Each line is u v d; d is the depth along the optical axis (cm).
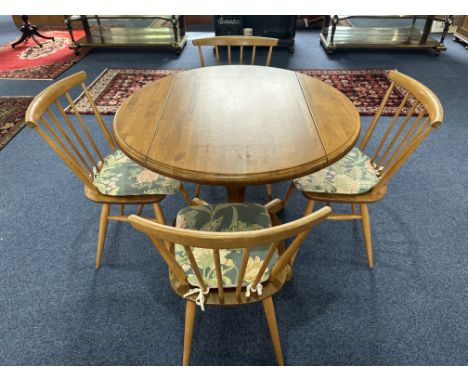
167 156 103
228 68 161
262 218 119
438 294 142
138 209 183
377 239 166
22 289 145
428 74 329
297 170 99
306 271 152
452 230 170
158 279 150
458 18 421
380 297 142
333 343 127
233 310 138
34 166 212
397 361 122
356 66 351
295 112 125
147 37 402
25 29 389
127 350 126
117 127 118
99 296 143
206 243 69
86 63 362
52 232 171
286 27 385
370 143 230
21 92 301
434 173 204
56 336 130
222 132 113
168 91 141
